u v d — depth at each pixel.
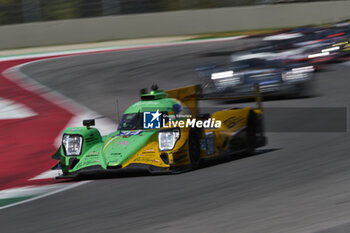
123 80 67.25
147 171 27.17
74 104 54.19
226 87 52.50
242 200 19.91
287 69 49.97
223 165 27.47
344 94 49.62
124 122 27.73
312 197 19.22
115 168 25.31
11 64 85.50
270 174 24.09
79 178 27.83
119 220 18.69
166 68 74.06
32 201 23.77
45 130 43.16
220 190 21.83
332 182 21.19
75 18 112.25
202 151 27.30
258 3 119.94
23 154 36.31
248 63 53.41
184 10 116.69
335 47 68.94
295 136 34.81
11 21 109.38
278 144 33.06
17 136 41.72
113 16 111.25
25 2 109.94
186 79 65.75
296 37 60.97
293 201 18.97
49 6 111.44
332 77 59.97
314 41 65.75
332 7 120.12
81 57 88.00
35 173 31.16
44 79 70.44
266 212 17.88
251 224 16.66
